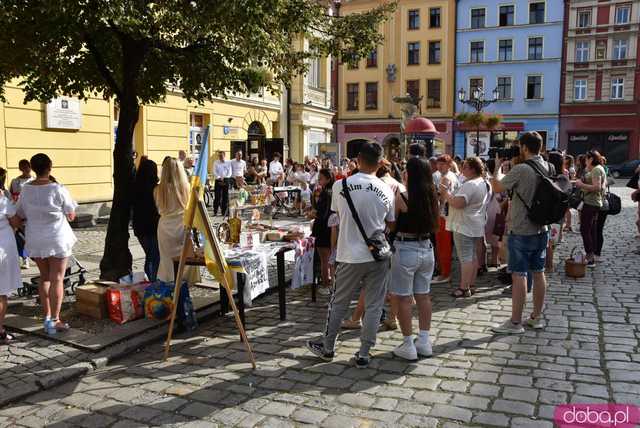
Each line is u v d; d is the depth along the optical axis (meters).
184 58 6.84
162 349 5.11
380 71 45.28
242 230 7.02
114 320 5.60
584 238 8.41
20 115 11.93
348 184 4.42
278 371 4.53
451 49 42.97
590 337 5.16
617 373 4.32
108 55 6.93
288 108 24.67
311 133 26.28
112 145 14.32
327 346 4.69
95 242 10.72
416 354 4.69
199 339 5.38
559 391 4.02
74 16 5.15
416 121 11.88
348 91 46.59
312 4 6.98
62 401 4.07
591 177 8.27
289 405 3.91
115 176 6.57
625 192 26.00
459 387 4.12
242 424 3.66
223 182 16.00
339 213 4.50
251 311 6.34
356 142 46.88
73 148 13.24
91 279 7.55
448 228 6.89
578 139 41.00
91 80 7.06
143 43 6.27
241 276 5.58
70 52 6.51
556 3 40.12
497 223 8.32
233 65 6.95
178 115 16.84
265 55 6.61
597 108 40.12
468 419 3.63
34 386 4.22
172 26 6.07
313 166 18.42
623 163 38.69
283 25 6.83
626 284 7.25
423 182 4.60
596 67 39.84
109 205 14.26
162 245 5.52
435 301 6.61
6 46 6.00
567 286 7.15
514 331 5.31
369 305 4.52
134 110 6.50
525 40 41.25
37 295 6.60
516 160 6.41
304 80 25.20
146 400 4.05
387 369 4.51
